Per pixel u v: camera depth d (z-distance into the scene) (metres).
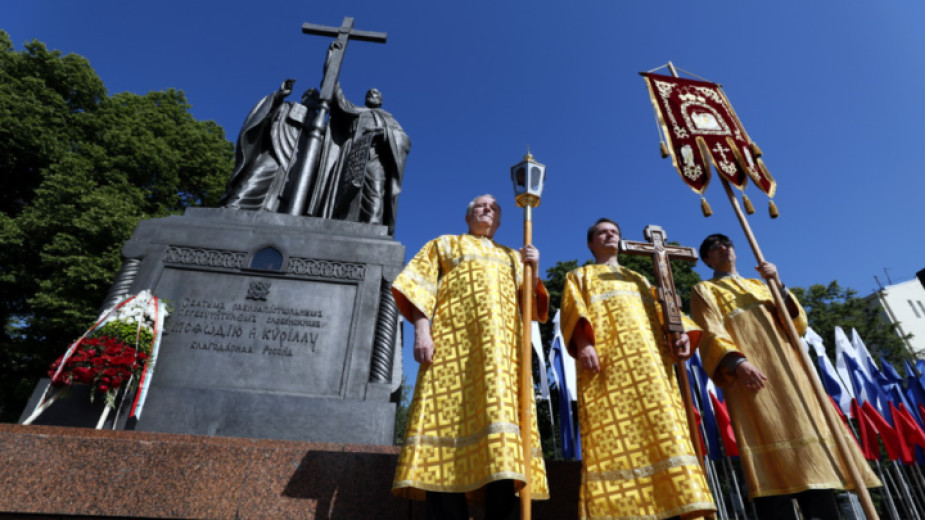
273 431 3.92
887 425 7.24
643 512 2.45
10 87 16.52
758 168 4.58
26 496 2.46
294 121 7.12
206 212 5.52
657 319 3.31
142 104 19.61
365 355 4.50
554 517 3.02
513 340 2.73
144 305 4.23
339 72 7.68
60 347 14.37
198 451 2.74
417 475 2.29
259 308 4.60
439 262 3.10
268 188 6.54
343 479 2.81
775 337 3.40
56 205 14.79
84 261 13.73
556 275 21.28
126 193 16.45
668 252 3.54
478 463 2.21
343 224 5.66
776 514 2.94
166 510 2.58
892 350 21.88
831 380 7.80
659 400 2.70
